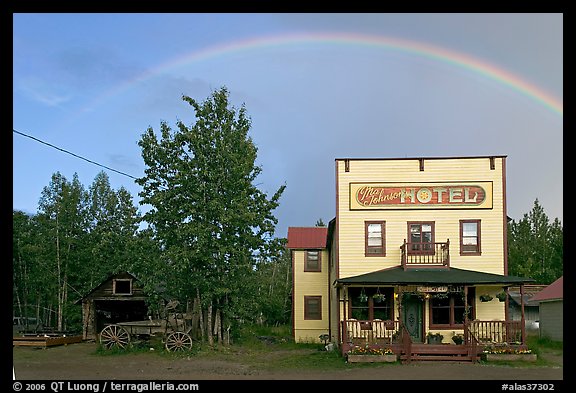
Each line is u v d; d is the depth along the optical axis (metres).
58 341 32.06
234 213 27.73
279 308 52.69
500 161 27.64
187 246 28.20
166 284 29.02
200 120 29.19
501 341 24.09
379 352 22.97
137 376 18.88
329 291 36.09
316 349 30.25
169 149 29.28
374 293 27.39
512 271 54.09
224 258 28.45
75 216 45.88
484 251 27.17
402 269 26.95
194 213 28.00
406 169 27.94
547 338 32.69
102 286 34.16
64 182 45.47
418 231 27.55
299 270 38.19
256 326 49.00
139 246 29.00
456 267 27.16
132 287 33.94
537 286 46.03
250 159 29.70
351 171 28.11
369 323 24.52
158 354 25.86
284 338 39.91
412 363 22.50
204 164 28.45
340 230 27.81
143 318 38.69
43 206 44.59
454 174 27.70
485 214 27.44
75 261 44.84
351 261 27.58
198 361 23.59
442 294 25.48
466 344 23.14
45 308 46.50
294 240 38.69
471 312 26.80
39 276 43.66
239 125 30.61
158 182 29.33
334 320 32.56
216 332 29.28
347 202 27.95
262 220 29.48
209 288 27.97
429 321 26.58
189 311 30.53
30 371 20.20
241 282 28.84
